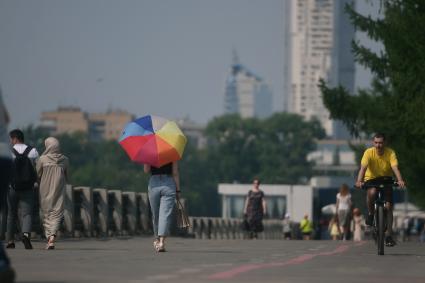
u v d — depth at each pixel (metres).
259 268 32.06
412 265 34.56
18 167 41.53
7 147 24.41
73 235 58.00
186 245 49.94
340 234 74.31
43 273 28.55
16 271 29.14
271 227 140.25
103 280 26.66
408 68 80.25
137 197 71.75
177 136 39.62
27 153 41.69
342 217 73.94
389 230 41.06
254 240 60.34
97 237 61.06
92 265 32.25
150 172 40.03
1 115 25.89
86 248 44.22
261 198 74.50
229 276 28.59
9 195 42.00
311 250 45.31
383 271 31.58
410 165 88.69
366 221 41.19
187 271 30.17
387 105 81.88
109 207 66.31
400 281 27.92
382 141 39.19
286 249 46.09
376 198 39.81
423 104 79.12
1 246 23.34
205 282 26.53
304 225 111.12
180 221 39.97
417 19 81.06
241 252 42.16
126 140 39.69
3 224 42.62
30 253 39.19
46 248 42.41
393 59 82.38
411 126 79.69
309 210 160.50
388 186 39.62
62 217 42.53
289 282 27.02
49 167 42.28
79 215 60.44
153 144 39.28
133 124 39.97
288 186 161.88
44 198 42.28
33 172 41.72
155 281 26.58
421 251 44.78
